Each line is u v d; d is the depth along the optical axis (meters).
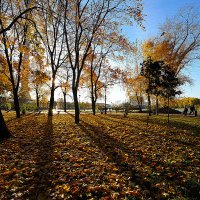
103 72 38.03
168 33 35.34
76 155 8.32
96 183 5.59
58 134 13.19
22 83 35.28
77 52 20.11
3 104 47.44
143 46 35.41
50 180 5.79
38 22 24.31
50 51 28.20
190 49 35.44
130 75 37.78
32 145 10.20
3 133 11.94
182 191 5.34
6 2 20.69
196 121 23.12
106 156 8.23
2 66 27.11
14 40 23.33
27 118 24.70
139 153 8.82
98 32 20.77
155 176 6.18
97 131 14.61
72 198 4.84
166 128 16.73
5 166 6.93
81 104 69.62
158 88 24.88
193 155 8.72
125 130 15.16
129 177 6.01
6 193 5.11
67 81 33.72
